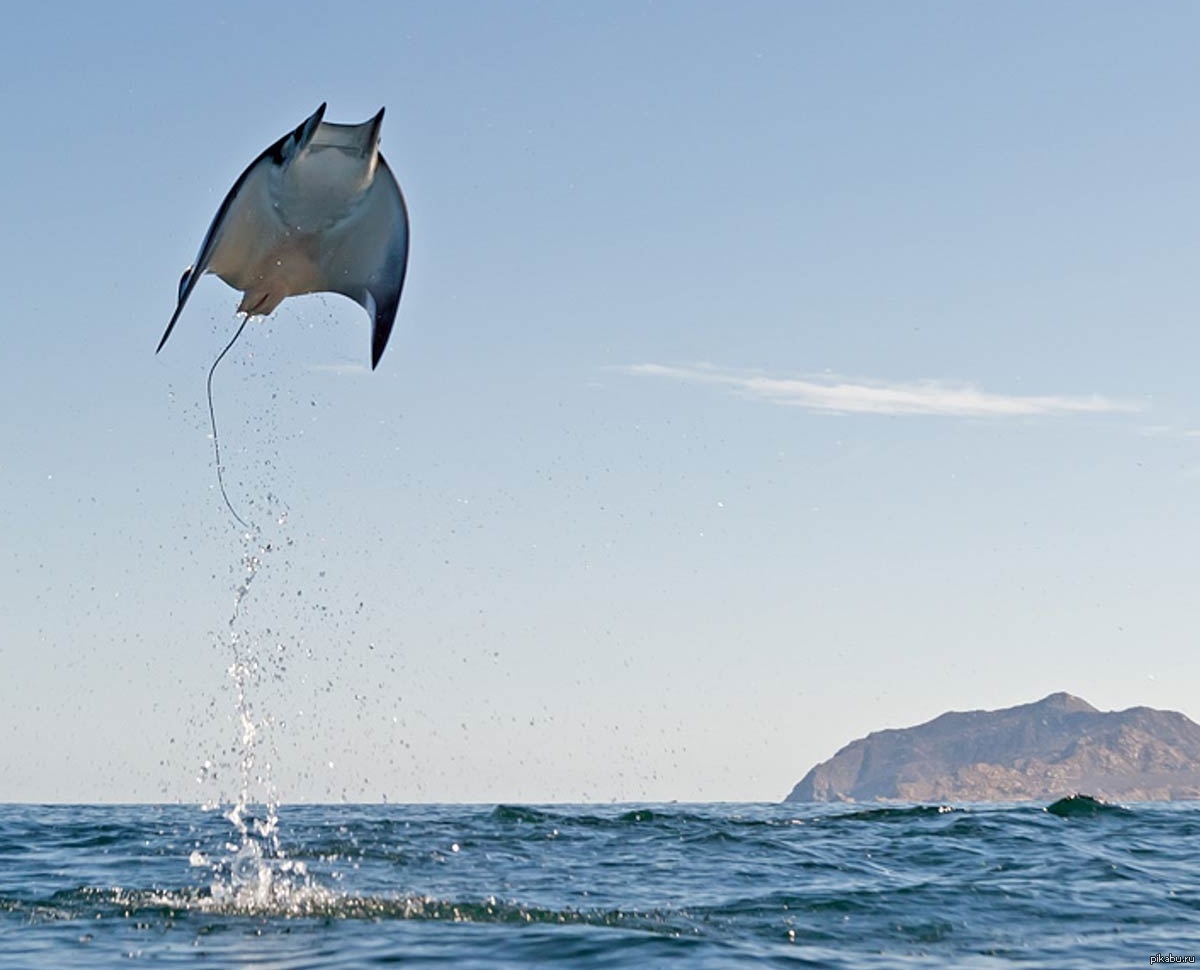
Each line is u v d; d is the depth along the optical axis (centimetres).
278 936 882
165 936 881
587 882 1162
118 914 967
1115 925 977
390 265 925
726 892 1109
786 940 895
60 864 1284
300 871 1223
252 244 928
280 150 907
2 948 843
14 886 1109
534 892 1092
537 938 873
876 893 1111
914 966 817
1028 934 938
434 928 911
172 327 848
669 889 1127
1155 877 1238
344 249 937
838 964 816
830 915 1002
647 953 825
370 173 914
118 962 795
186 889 1089
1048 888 1152
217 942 859
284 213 916
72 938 876
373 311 927
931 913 1018
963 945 895
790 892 1111
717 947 853
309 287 959
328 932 897
